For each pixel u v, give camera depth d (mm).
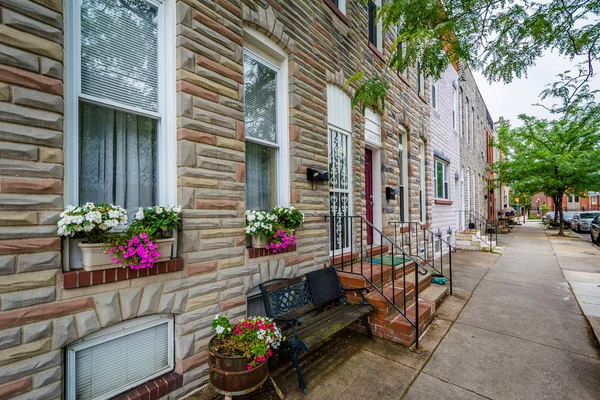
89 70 2012
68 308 1741
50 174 1683
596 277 6164
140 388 2131
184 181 2305
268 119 3449
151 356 2238
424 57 2727
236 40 2770
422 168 7902
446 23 2535
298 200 3494
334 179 4465
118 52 2170
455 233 10906
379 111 5379
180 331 2301
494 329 3607
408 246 6488
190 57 2385
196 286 2381
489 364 2842
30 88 1618
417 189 7207
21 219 1577
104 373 2018
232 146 2684
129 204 2223
